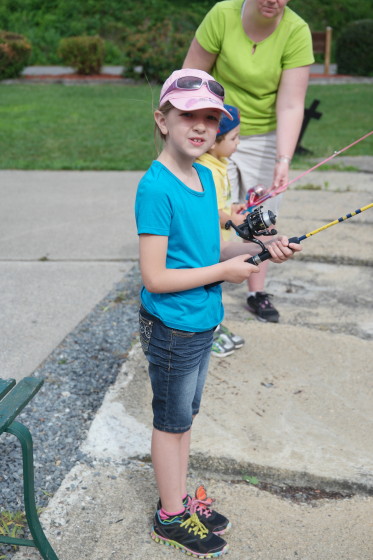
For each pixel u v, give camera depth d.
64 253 5.48
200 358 2.43
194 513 2.57
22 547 2.53
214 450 2.99
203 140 2.28
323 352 3.87
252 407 3.33
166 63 17.03
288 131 3.87
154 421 2.48
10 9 24.56
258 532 2.64
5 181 7.86
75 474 2.89
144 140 10.34
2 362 3.80
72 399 3.44
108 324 4.27
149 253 2.28
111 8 24.92
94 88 16.70
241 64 3.82
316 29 25.31
